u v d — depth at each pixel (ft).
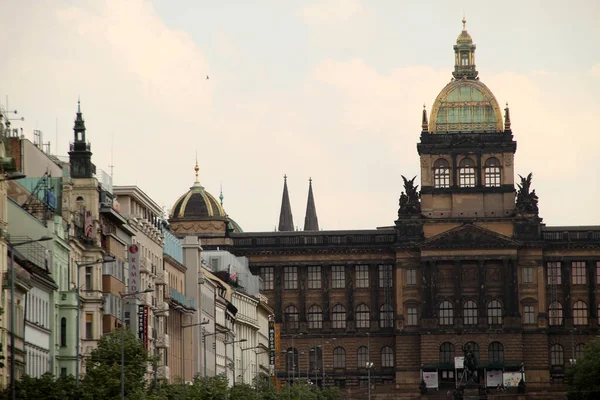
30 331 495.00
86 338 579.89
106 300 599.98
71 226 568.82
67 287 556.51
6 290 454.40
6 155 466.70
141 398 504.02
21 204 560.20
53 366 533.14
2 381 449.06
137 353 540.11
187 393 621.31
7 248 458.09
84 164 610.24
